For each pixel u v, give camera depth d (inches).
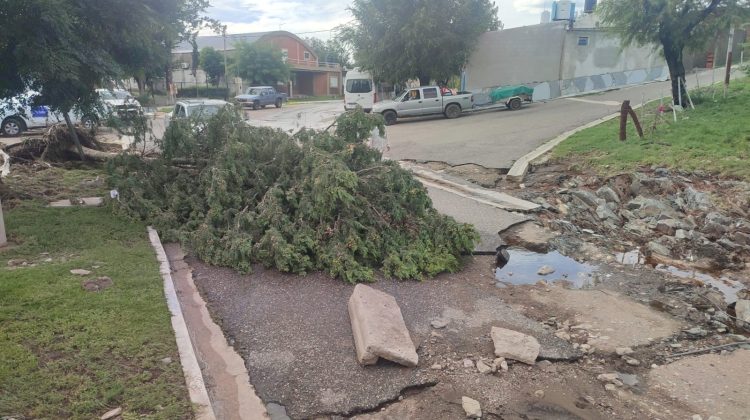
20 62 273.9
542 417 142.0
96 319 172.9
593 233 329.1
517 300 222.2
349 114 304.2
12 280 198.7
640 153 450.9
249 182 284.4
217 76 2084.2
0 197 317.1
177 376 145.6
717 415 143.7
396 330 175.8
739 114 526.3
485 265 261.9
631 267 268.2
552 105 908.0
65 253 237.0
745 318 208.1
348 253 235.6
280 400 145.8
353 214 252.5
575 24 1066.7
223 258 242.1
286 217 249.4
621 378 163.2
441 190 418.9
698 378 162.7
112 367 146.7
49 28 271.6
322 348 173.5
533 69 1066.1
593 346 181.9
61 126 492.4
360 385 153.5
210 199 264.1
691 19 578.9
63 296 187.6
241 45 1995.6
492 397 150.5
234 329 185.0
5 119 721.0
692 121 525.0
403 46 976.9
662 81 1092.5
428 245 255.6
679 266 276.4
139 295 195.2
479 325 194.7
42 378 138.4
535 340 179.2
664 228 328.8
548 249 291.1
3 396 129.6
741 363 171.6
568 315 208.4
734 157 411.8
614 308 215.0
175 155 322.3
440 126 784.3
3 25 263.7
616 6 613.6
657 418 142.5
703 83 828.6
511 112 880.9
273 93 1578.5
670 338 189.0
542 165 478.6
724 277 262.8
